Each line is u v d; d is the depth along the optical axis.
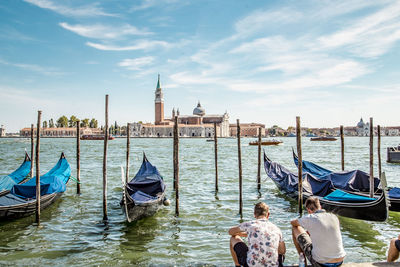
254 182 23.06
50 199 14.69
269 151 64.94
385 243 10.42
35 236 11.15
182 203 16.31
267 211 5.94
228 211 14.70
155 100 190.12
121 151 64.88
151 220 13.16
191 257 9.38
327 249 5.54
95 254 9.60
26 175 19.00
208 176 26.50
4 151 62.09
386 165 35.03
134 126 181.50
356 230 11.67
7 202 12.58
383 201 11.10
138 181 16.30
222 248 10.08
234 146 87.56
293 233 6.24
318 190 15.11
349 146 85.94
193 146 87.75
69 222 12.81
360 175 16.12
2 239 10.83
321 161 41.81
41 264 8.91
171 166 35.03
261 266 5.48
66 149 69.88
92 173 28.08
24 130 197.50
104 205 13.06
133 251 9.83
